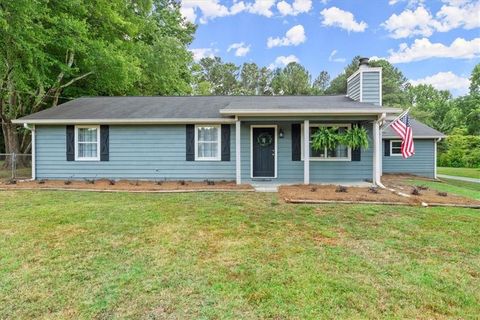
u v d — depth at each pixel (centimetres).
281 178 1084
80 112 1138
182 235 469
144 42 2055
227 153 1077
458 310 273
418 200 710
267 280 323
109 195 812
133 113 1109
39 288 307
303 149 1074
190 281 321
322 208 651
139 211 620
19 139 1711
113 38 1598
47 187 921
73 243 432
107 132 1088
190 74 2675
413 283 320
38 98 1495
